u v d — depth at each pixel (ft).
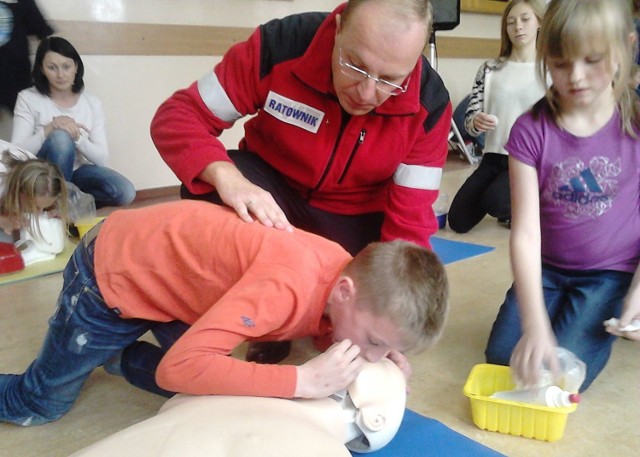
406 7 3.40
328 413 3.20
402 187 4.66
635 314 3.94
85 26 9.18
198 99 4.38
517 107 8.62
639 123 4.21
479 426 3.80
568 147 4.32
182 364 2.90
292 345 4.91
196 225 3.39
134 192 9.09
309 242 3.40
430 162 4.62
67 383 3.75
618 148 4.26
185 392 3.03
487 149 8.70
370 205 5.08
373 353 3.28
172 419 2.77
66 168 8.43
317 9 11.92
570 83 3.88
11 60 8.46
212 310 2.99
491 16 15.58
